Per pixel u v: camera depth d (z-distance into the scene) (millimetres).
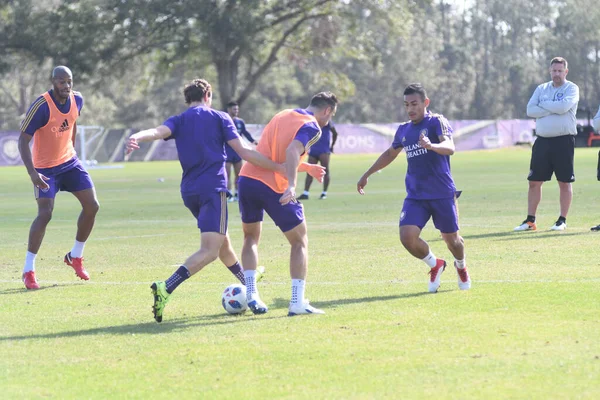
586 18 199000
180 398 9836
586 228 25766
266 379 10484
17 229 30734
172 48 118688
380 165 17266
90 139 106062
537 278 17297
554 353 11250
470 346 11758
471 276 17906
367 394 9758
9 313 15195
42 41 113125
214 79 138625
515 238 23938
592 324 12914
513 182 51000
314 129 14719
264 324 13742
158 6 111562
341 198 41812
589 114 127625
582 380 10031
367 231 27109
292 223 14727
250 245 15133
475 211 32875
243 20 111938
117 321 14312
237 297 14719
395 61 199250
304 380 10383
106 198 46094
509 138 133750
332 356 11469
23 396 10039
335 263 20312
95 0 114375
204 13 112062
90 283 18531
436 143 16188
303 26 123625
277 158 14906
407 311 14359
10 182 65938
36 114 18500
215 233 14797
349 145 123375
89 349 12305
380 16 121062
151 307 15547
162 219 33500
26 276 18047
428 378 10297
